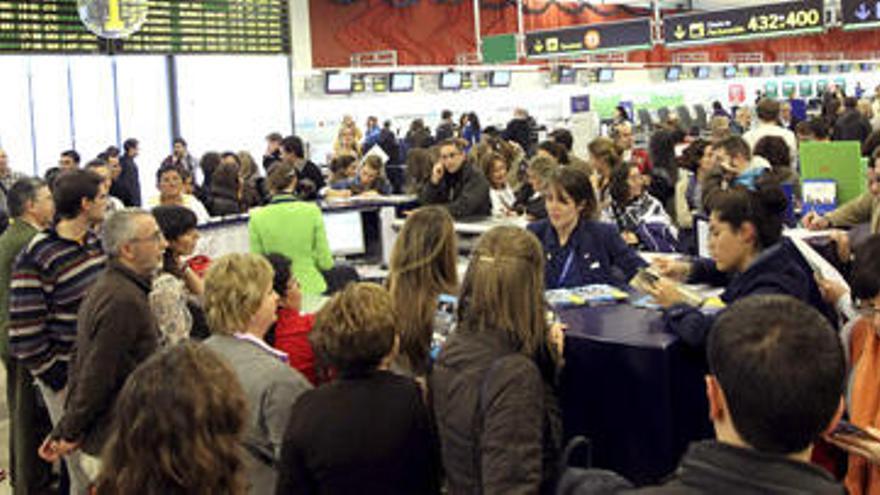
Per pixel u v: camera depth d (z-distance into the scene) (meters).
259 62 11.99
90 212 3.31
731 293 2.24
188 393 1.40
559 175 3.13
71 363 2.91
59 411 3.33
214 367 1.46
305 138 12.80
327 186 7.59
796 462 1.15
